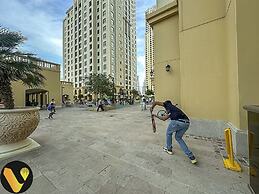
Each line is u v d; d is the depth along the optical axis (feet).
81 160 13.08
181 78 22.41
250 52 14.02
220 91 19.29
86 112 59.16
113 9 242.99
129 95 256.32
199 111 20.68
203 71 20.48
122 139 19.30
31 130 15.15
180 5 22.84
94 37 238.48
